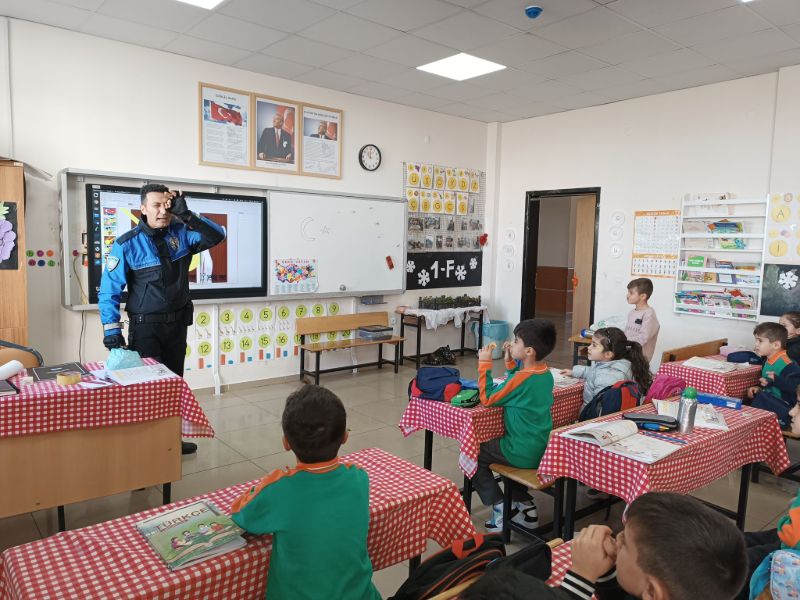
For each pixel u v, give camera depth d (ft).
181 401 8.96
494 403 9.06
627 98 20.52
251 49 15.83
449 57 16.37
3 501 7.58
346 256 20.43
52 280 14.61
